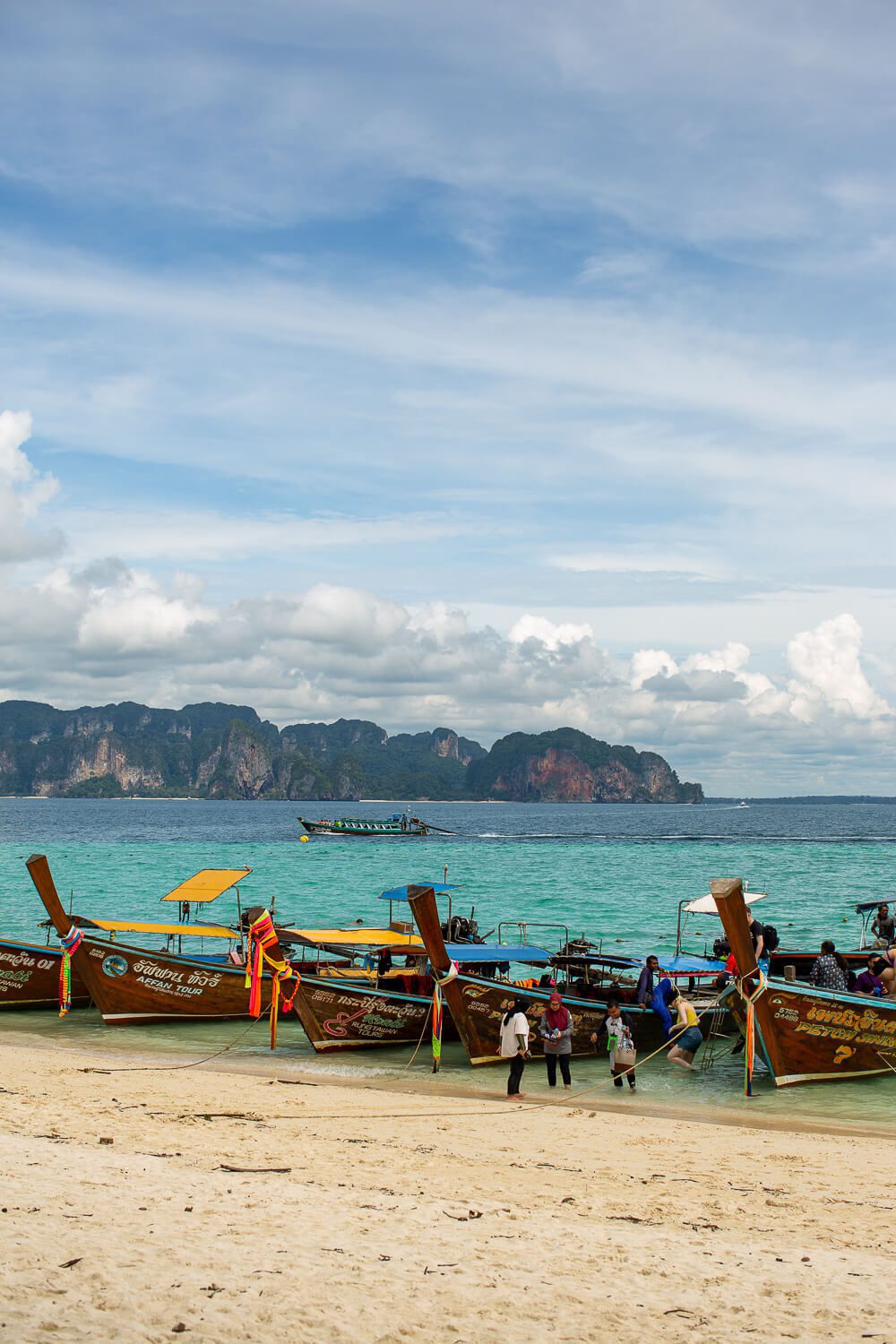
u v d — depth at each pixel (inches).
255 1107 604.7
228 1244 304.2
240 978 925.2
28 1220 312.3
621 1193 420.8
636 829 5915.4
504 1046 689.0
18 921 1747.0
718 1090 711.7
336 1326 247.9
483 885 2471.7
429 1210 363.9
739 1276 305.4
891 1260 333.7
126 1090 638.5
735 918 685.3
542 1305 271.1
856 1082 729.0
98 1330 233.1
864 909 1160.2
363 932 967.0
